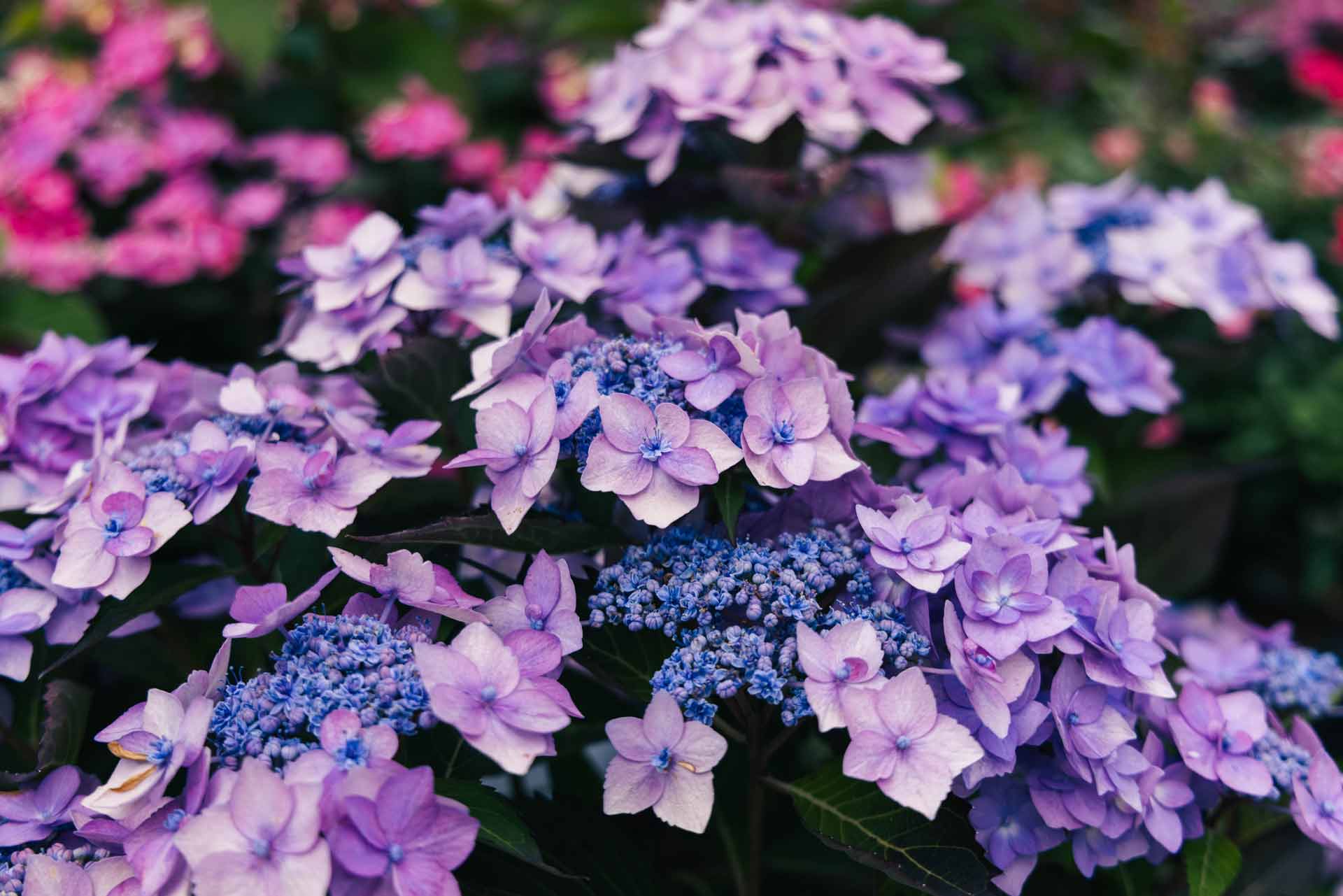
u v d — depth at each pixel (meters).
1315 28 2.01
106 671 0.79
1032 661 0.64
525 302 0.78
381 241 0.75
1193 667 0.75
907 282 0.88
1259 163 1.56
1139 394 0.81
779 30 0.83
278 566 0.73
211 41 1.27
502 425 0.65
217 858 0.58
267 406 0.71
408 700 0.62
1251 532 1.57
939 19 1.25
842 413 0.67
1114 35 1.63
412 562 0.64
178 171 1.16
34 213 1.11
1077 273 0.89
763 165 0.86
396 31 1.41
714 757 0.62
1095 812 0.65
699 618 0.64
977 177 1.40
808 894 0.76
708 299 0.83
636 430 0.65
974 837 0.64
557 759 0.77
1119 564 0.69
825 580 0.65
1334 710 0.74
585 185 0.96
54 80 1.23
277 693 0.62
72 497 0.70
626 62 0.86
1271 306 0.87
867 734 0.61
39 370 0.74
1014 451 0.74
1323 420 1.33
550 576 0.65
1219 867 0.68
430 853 0.59
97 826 0.63
